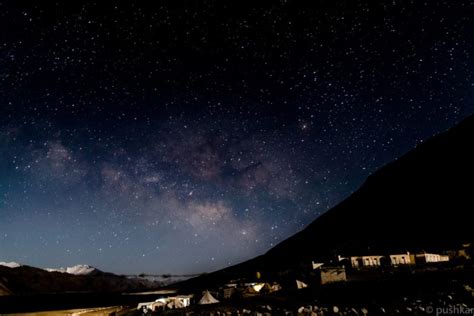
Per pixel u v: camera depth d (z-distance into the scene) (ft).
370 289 45.88
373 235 216.13
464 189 217.15
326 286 56.59
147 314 52.85
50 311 117.50
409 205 240.32
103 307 118.93
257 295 63.21
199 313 44.14
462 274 47.70
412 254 97.30
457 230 170.50
